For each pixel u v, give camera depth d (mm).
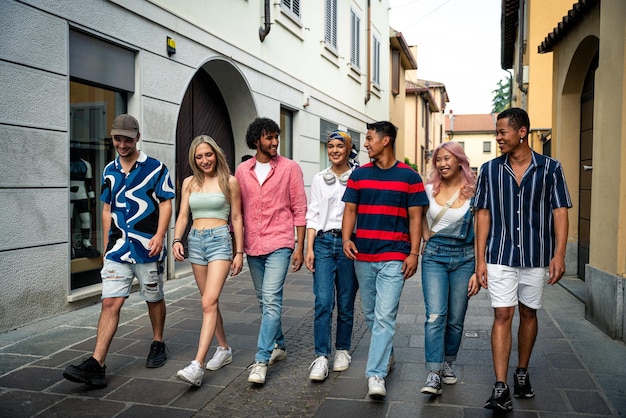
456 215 3479
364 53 18016
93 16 5871
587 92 7391
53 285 5398
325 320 3943
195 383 3623
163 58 7133
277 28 10789
